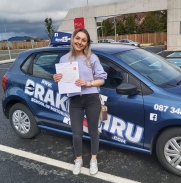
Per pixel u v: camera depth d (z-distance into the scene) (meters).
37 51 3.69
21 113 3.92
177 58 14.14
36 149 3.68
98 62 2.62
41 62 3.60
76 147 2.90
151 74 2.99
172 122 2.55
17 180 2.93
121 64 2.95
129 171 2.95
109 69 3.01
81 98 2.65
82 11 25.09
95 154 2.95
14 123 4.05
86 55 2.61
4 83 3.95
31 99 3.66
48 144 3.82
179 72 3.46
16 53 34.41
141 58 3.33
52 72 3.44
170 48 21.80
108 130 3.03
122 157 3.27
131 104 2.78
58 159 3.37
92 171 2.92
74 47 2.59
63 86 2.57
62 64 2.54
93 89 2.63
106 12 24.17
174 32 21.31
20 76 3.76
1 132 4.40
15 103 3.99
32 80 3.62
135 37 46.22
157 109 2.62
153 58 3.55
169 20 21.30
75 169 2.97
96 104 2.67
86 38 2.54
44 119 3.62
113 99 2.89
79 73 2.58
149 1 21.98
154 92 2.71
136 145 2.88
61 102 3.34
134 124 2.82
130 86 2.68
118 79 2.93
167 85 2.85
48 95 3.45
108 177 2.86
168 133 2.64
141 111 2.73
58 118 3.45
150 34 44.69
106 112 2.82
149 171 2.92
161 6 21.55
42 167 3.18
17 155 3.53
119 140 2.98
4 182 2.90
